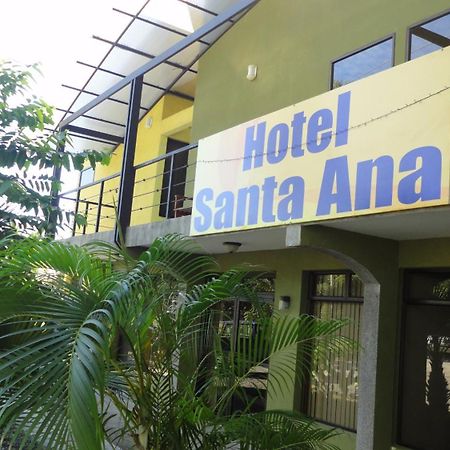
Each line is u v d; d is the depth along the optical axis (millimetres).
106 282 3094
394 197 4602
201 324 3908
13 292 2850
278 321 3980
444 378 5801
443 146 4289
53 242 3252
